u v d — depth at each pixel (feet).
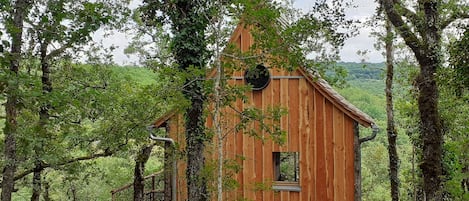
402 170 70.69
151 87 30.12
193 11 34.60
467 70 27.91
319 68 29.89
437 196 30.71
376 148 90.38
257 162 40.42
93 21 22.56
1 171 30.35
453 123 43.01
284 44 28.02
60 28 22.58
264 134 40.06
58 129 38.91
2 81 20.30
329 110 39.01
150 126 42.29
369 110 87.56
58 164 41.68
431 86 30.73
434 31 30.42
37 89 22.24
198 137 34.78
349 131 38.42
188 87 33.01
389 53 49.62
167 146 42.42
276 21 28.22
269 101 40.55
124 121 43.93
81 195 63.21
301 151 39.60
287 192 39.73
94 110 39.11
